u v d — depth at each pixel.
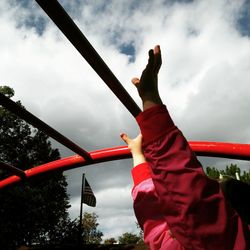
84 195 8.81
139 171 1.27
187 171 0.76
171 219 0.79
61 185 21.20
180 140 0.80
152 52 0.89
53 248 20.28
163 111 0.82
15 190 17.39
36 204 18.34
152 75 0.90
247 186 0.86
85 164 3.56
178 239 0.79
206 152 3.22
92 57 1.54
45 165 3.60
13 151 21.38
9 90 20.83
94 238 29.42
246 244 0.74
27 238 18.89
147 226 1.08
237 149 3.13
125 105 2.10
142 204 1.12
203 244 0.74
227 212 0.75
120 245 20.02
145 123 0.82
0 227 17.17
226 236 0.74
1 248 17.56
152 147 0.80
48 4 1.21
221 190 0.79
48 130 2.64
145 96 0.88
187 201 0.74
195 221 0.74
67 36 1.41
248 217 0.80
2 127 21.28
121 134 1.58
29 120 2.42
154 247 1.03
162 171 0.78
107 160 3.47
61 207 20.80
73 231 21.69
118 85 1.84
